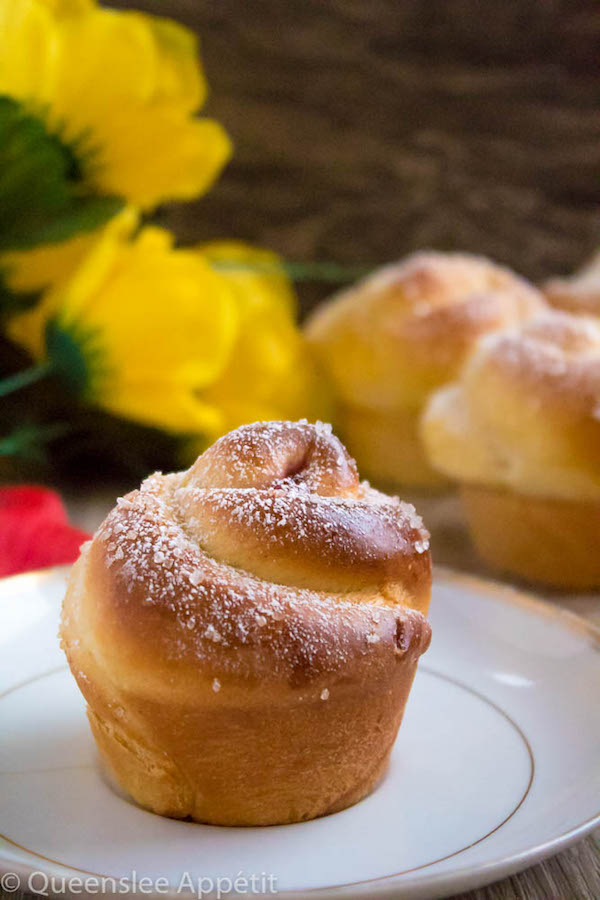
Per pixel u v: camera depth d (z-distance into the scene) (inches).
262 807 13.7
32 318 21.3
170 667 13.3
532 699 15.4
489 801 13.9
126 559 13.6
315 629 13.5
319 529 13.8
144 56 20.1
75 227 20.2
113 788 14.1
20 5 19.4
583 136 27.0
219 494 14.0
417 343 22.3
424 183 27.3
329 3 26.2
